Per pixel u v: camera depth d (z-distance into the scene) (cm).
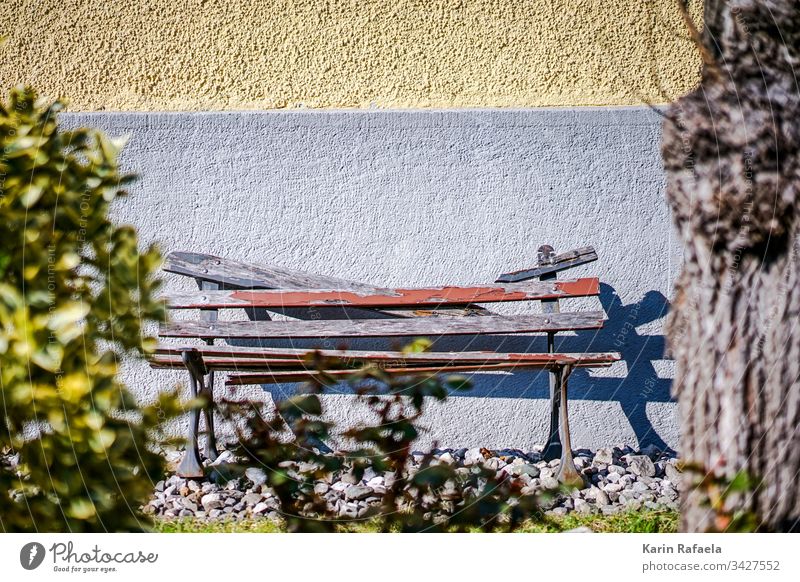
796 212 208
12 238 187
